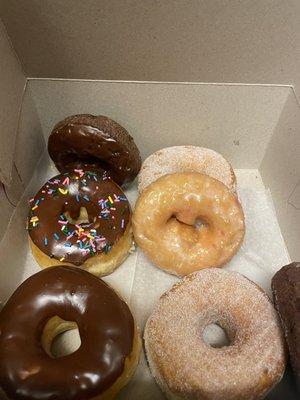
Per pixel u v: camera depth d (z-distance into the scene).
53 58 0.24
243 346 0.20
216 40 0.23
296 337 0.19
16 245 0.24
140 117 0.28
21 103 0.24
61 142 0.25
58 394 0.18
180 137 0.30
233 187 0.28
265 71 0.25
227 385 0.19
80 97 0.27
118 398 0.21
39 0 0.21
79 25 0.22
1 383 0.18
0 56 0.22
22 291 0.20
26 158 0.26
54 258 0.23
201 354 0.20
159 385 0.20
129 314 0.20
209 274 0.22
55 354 0.22
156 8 0.22
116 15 0.22
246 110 0.28
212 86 0.26
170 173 0.26
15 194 0.24
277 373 0.19
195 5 0.21
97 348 0.19
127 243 0.25
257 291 0.22
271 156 0.30
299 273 0.21
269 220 0.29
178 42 0.23
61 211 0.25
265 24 0.22
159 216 0.24
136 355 0.20
